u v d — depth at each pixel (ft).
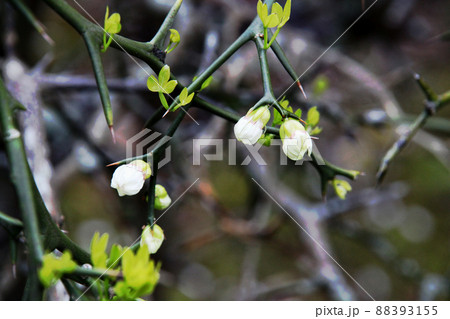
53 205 1.49
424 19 2.83
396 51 2.85
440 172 3.30
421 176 3.34
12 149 1.13
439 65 3.04
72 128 2.17
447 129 2.14
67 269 1.07
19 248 2.03
